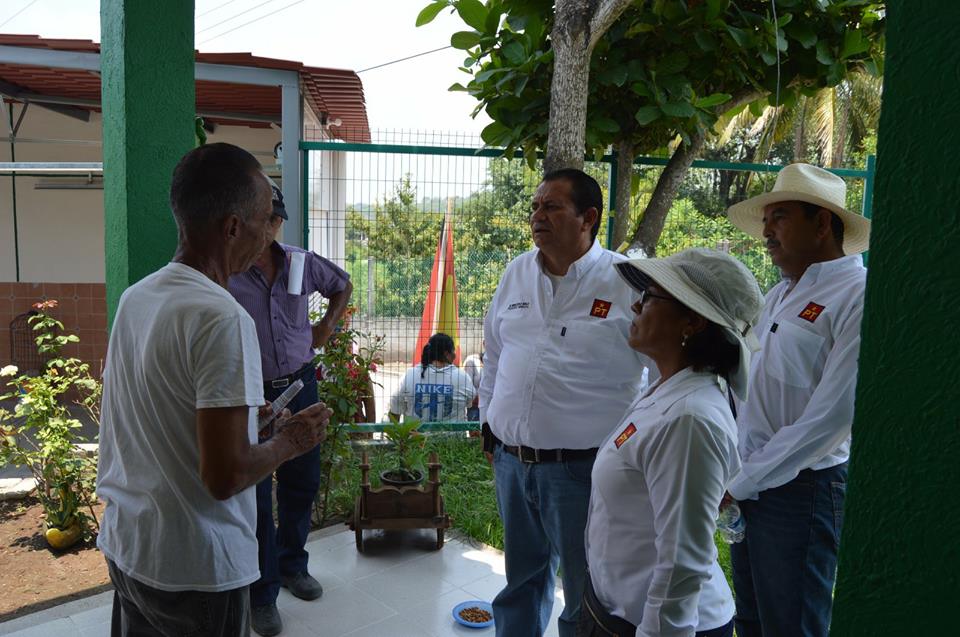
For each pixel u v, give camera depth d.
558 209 2.42
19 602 3.49
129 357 1.61
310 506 3.47
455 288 5.50
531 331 2.54
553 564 2.72
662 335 1.63
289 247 3.44
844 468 2.22
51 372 4.57
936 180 0.77
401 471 4.07
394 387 6.17
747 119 16.62
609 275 2.46
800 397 2.22
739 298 1.56
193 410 1.55
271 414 2.02
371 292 5.40
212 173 1.61
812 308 2.23
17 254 8.87
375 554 3.87
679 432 1.47
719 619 1.67
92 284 7.74
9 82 7.35
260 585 3.05
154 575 1.59
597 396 2.40
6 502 4.86
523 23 4.43
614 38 4.41
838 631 0.89
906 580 0.82
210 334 1.51
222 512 1.63
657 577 1.48
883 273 0.82
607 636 1.65
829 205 2.24
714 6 4.25
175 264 1.64
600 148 4.93
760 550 2.24
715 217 5.91
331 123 8.52
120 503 1.64
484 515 4.34
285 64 5.18
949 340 0.77
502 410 2.55
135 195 2.51
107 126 2.69
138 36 2.44
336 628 3.13
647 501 1.58
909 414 0.81
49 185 8.79
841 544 0.88
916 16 0.78
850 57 4.91
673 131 5.02
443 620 3.21
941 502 0.78
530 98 4.56
